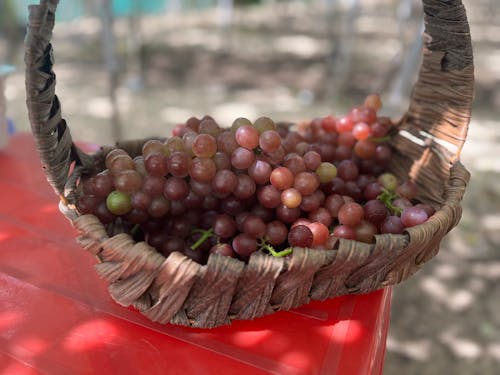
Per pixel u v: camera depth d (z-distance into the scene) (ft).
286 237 1.00
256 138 1.02
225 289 0.82
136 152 1.22
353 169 1.20
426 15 1.08
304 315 0.96
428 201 1.23
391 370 1.96
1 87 1.62
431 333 2.17
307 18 10.00
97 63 6.09
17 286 1.01
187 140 1.06
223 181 0.98
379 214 1.03
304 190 1.02
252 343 0.89
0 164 1.59
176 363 0.83
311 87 5.80
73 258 1.11
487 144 4.29
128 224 1.07
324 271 0.89
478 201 3.30
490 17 8.90
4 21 6.11
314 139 1.35
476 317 2.27
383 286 1.00
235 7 10.78
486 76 6.15
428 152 1.27
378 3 10.46
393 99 4.76
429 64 1.19
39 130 0.81
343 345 0.89
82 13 8.03
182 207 1.05
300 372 0.83
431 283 2.48
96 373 0.81
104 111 4.59
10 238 1.18
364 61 6.70
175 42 7.41
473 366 2.00
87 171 1.09
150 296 0.87
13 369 0.81
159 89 5.44
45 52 0.81
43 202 1.37
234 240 0.96
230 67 6.46
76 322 0.92
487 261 2.67
